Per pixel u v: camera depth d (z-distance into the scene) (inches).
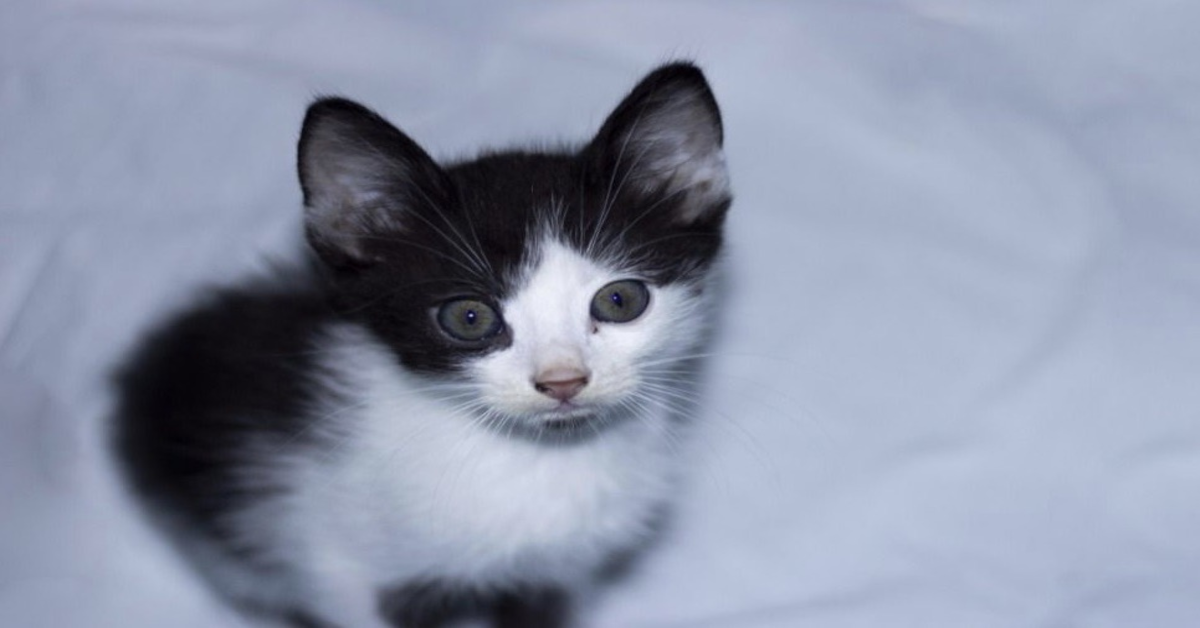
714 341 23.1
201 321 21.8
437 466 20.0
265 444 20.7
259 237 23.8
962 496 22.7
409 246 19.6
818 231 24.0
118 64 24.8
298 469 20.5
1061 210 24.0
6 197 24.1
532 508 20.4
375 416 20.1
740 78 24.6
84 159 24.4
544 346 19.1
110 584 21.5
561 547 20.9
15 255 23.7
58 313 23.3
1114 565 22.0
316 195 19.6
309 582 21.1
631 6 25.1
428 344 19.5
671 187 20.0
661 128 19.8
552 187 19.6
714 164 20.0
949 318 23.6
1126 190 24.0
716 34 24.9
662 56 24.9
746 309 23.7
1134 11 24.9
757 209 24.1
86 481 22.0
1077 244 23.8
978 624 21.5
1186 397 23.0
